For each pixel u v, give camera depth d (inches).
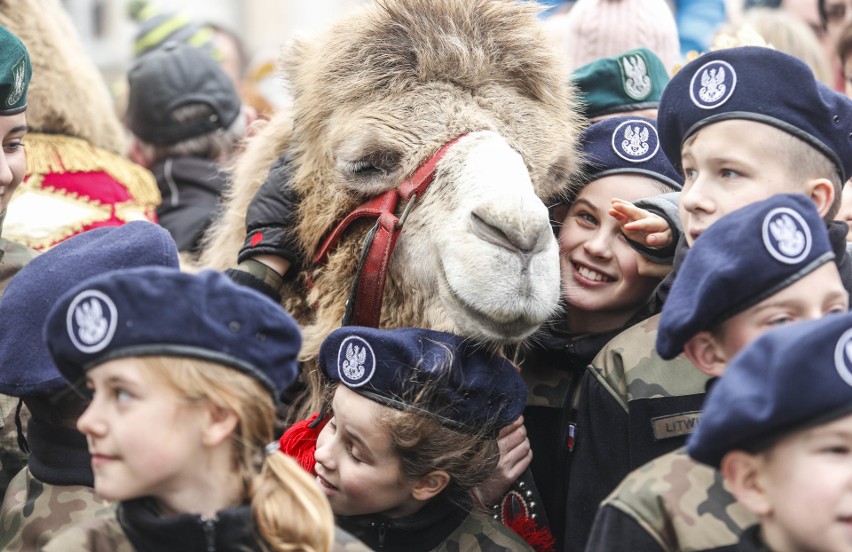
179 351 114.3
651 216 163.6
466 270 153.0
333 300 173.3
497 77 173.2
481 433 151.2
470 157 162.6
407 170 166.6
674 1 374.6
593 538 131.4
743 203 144.6
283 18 568.1
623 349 160.2
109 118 248.1
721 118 146.4
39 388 143.0
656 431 152.6
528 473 173.6
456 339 154.1
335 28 182.4
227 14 559.2
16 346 145.6
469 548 153.4
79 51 245.3
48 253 154.6
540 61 176.1
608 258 175.6
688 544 126.6
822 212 146.4
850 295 147.4
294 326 121.0
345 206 172.1
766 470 111.8
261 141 200.1
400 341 149.1
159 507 120.3
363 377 149.1
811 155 145.3
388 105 169.2
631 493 131.0
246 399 116.0
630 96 192.1
